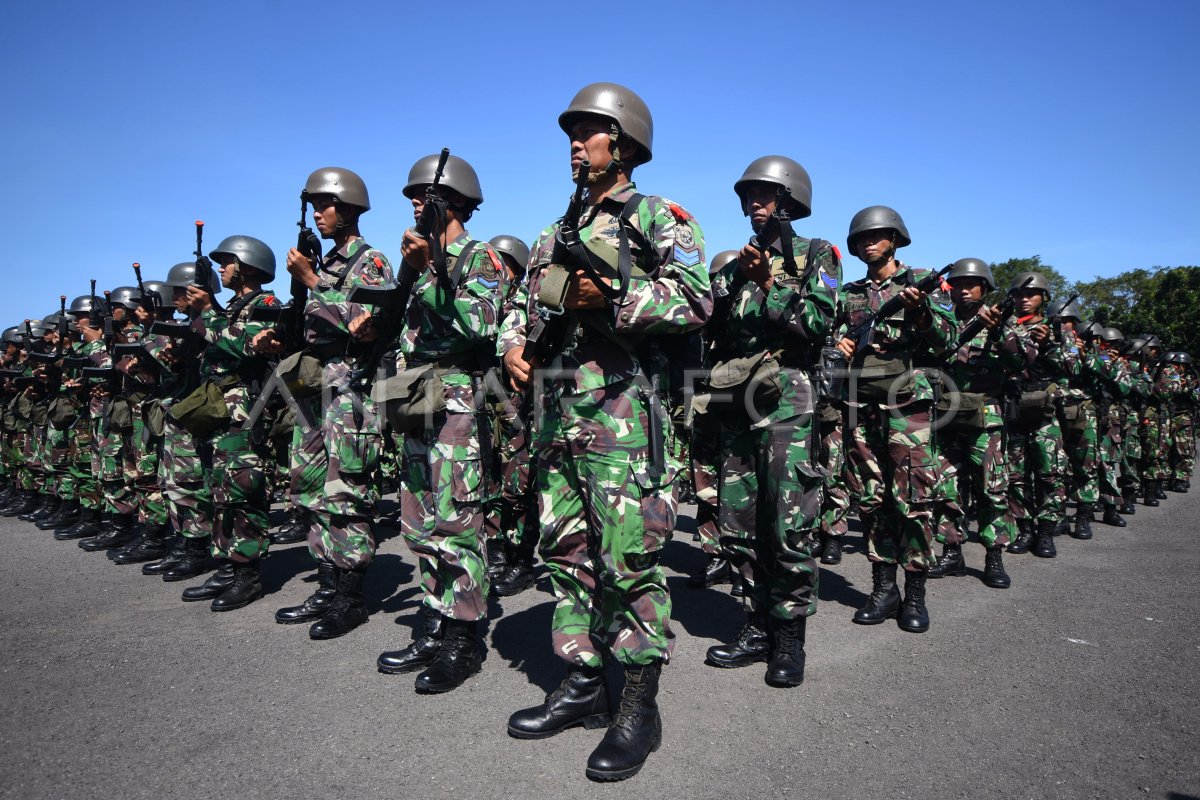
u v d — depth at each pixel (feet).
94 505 23.30
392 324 12.98
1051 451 20.48
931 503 14.02
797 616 11.27
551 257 9.49
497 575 17.20
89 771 8.57
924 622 13.89
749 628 12.31
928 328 14.14
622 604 8.97
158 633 13.65
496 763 8.77
